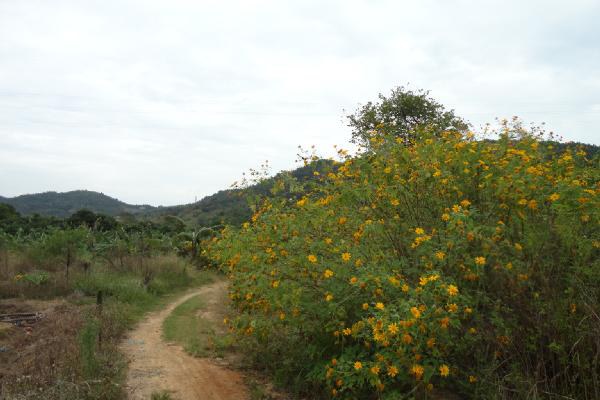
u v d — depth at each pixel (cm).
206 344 756
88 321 670
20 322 877
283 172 630
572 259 420
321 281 507
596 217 400
